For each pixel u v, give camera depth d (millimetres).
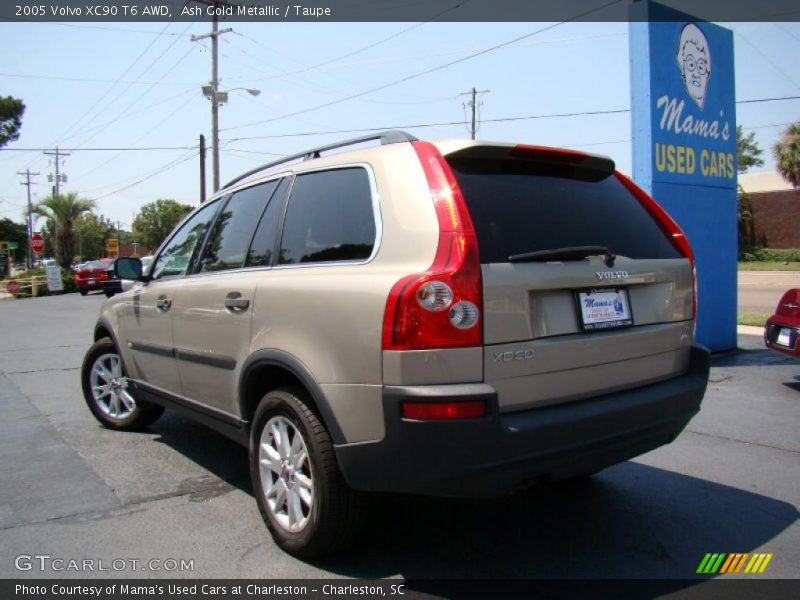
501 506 3814
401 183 2865
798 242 40219
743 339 9938
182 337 4121
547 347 2746
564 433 2695
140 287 4875
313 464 2934
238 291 3502
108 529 3488
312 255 3215
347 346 2738
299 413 3014
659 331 3240
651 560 3150
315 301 2922
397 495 3984
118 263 4750
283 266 3383
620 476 4293
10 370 8484
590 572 3035
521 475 2646
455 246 2576
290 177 3629
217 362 3709
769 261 38750
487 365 2588
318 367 2873
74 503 3846
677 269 3406
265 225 3672
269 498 3295
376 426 2641
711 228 8570
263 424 3320
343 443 2775
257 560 3143
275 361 3123
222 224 4145
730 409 5938
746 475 4301
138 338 4789
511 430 2566
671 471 4379
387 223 2838
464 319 2533
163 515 3676
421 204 2744
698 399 3299
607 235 3217
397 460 2596
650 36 7770
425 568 3072
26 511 3727
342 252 3035
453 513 3719
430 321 2510
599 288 3010
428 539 3383
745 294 18562
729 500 3883
